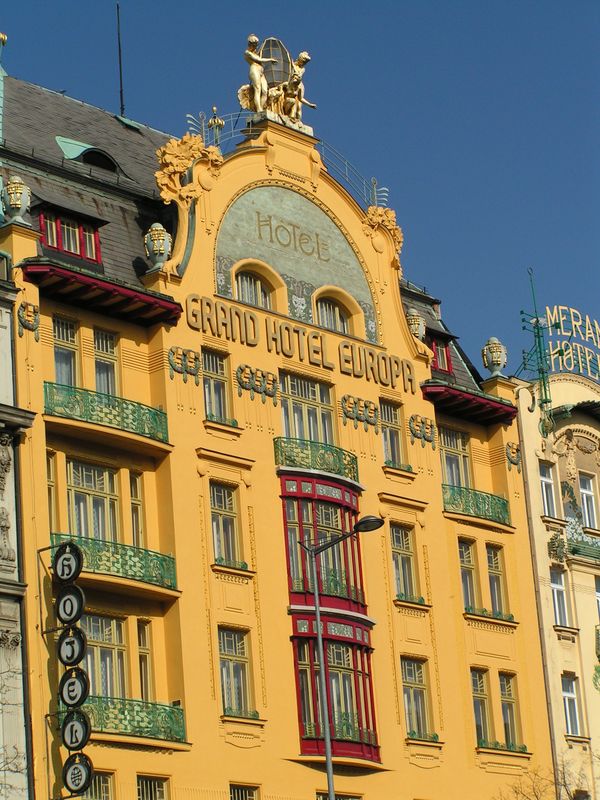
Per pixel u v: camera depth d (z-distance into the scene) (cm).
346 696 5428
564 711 6238
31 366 4891
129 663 4988
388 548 5747
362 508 5709
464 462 6253
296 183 5806
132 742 4828
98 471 5081
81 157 5538
